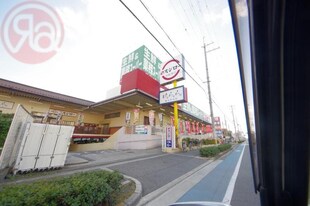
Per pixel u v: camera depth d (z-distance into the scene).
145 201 4.74
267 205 1.42
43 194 2.79
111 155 13.21
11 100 16.38
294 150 1.28
